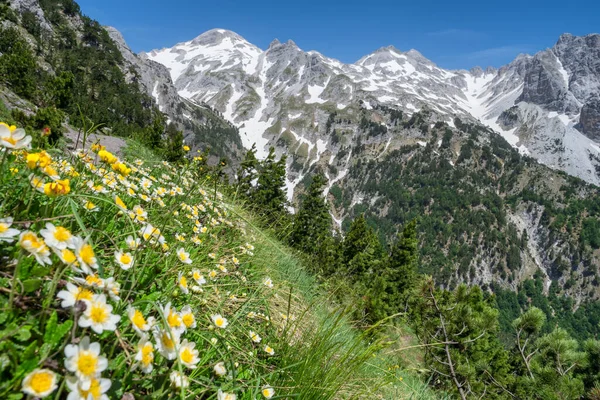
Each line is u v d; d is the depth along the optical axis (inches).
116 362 55.1
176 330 54.2
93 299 47.2
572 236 7642.7
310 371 93.4
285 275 195.6
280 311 136.5
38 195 86.8
